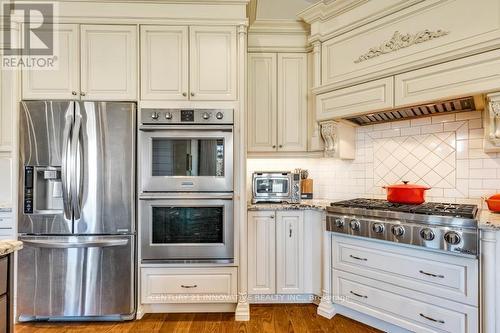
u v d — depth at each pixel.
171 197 2.12
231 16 2.17
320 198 2.81
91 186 2.05
